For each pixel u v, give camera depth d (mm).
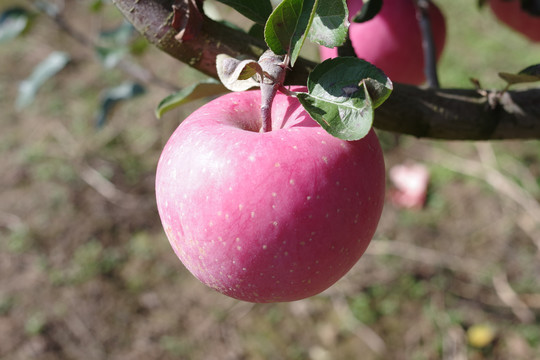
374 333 1121
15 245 1284
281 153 335
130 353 1111
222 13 1253
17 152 1486
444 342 1097
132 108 1582
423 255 1240
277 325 1148
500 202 1323
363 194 344
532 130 408
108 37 816
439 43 571
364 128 319
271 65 344
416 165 1394
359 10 435
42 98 1625
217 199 337
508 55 1573
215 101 376
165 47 373
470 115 403
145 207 1345
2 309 1178
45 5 871
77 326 1149
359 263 1235
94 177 1410
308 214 334
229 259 346
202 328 1147
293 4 334
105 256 1258
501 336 1095
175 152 352
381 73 324
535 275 1187
